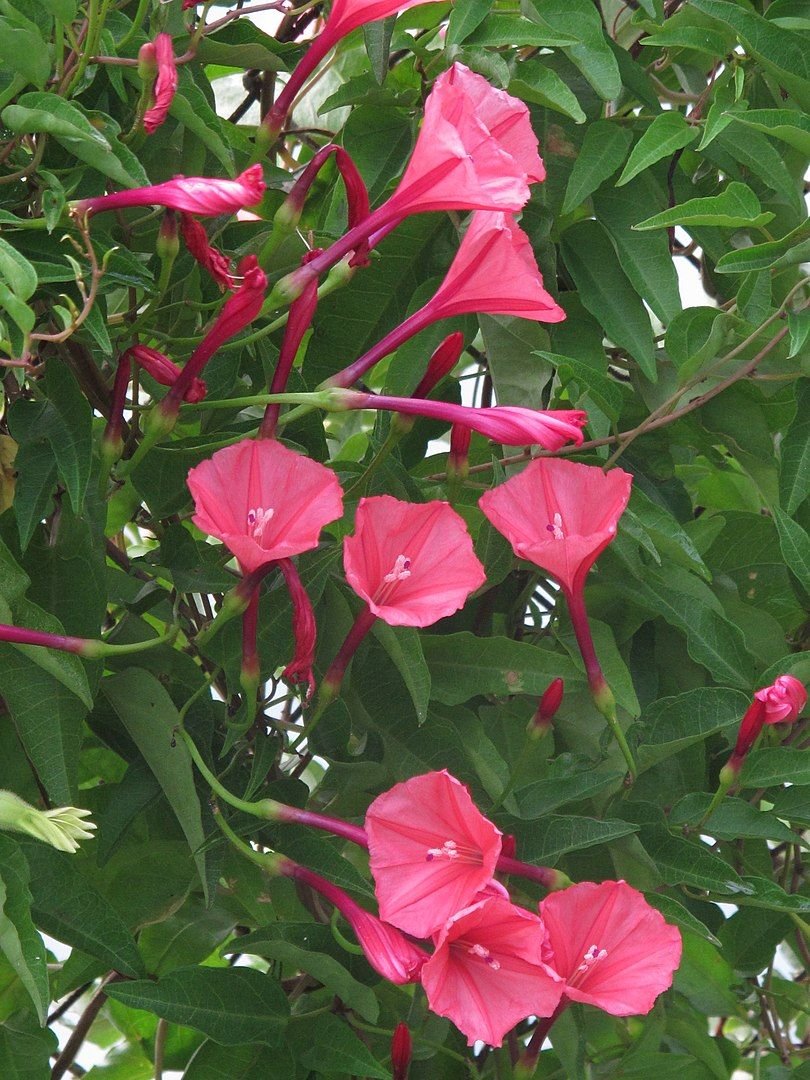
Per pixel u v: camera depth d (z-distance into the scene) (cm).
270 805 98
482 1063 110
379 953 95
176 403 97
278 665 104
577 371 105
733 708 106
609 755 108
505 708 110
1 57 95
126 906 107
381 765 105
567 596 100
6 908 96
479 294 97
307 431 106
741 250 103
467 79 98
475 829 94
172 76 96
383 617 94
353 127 110
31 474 99
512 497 99
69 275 96
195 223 96
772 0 109
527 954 94
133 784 104
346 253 97
